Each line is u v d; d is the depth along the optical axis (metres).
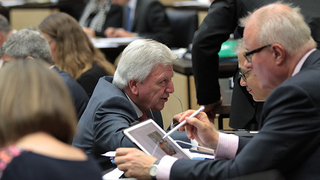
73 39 5.10
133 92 3.43
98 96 3.45
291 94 2.39
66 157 1.83
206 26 4.52
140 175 2.65
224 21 4.49
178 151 2.98
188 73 5.45
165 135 2.93
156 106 3.48
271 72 2.57
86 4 10.61
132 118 3.32
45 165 1.74
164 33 8.54
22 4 10.95
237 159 2.47
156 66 3.36
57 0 11.28
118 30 8.73
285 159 2.39
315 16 3.75
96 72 5.04
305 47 2.54
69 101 1.93
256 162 2.40
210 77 4.64
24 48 4.11
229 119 4.42
